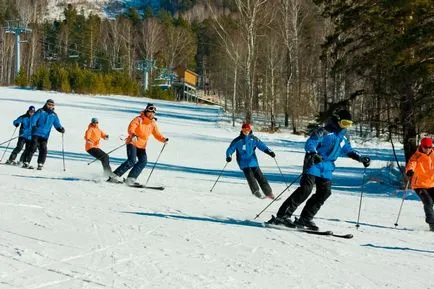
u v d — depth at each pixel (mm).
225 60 63125
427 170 9836
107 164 13836
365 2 18422
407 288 5680
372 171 22453
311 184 8258
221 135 37562
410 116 17438
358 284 5688
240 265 6055
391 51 16234
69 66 96812
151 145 28219
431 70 15367
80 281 5008
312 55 50688
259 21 45031
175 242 6930
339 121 8211
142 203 9898
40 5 138750
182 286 5082
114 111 46344
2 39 92312
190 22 134000
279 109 53250
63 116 36688
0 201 8898
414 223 10234
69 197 9906
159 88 87062
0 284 4781
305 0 48344
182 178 16078
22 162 15984
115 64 105062
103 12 199625
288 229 8383
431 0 15750
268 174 20047
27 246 6117
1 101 43156
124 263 5734
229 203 10883
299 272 5957
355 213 11094
